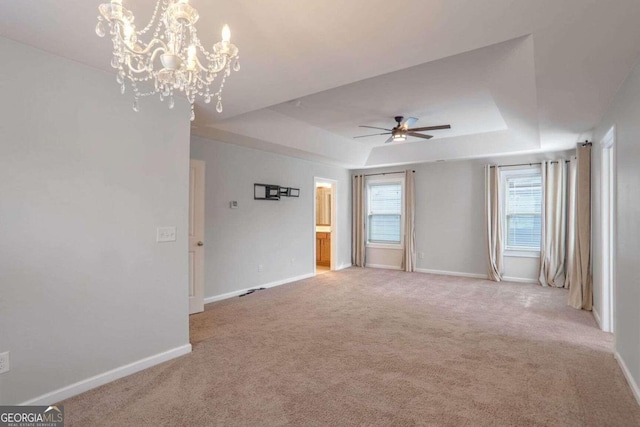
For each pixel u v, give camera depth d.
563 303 4.67
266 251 5.73
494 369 2.69
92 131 2.44
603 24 1.83
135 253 2.68
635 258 2.36
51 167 2.23
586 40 2.01
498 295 5.13
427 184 7.10
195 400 2.25
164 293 2.88
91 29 1.95
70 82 2.33
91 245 2.42
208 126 4.11
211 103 3.20
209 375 2.60
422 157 6.53
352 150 6.51
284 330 3.61
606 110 3.34
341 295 5.18
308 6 1.74
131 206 2.65
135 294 2.68
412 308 4.45
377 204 7.82
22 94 2.11
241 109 3.38
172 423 2.00
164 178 2.89
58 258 2.26
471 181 6.62
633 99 2.40
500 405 2.18
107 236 2.51
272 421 2.02
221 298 4.96
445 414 2.08
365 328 3.67
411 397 2.28
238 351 3.06
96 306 2.45
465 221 6.69
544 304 4.62
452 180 6.82
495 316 4.08
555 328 3.65
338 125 5.15
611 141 3.30
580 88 2.78
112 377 2.51
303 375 2.60
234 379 2.54
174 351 2.93
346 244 7.85
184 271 3.04
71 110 2.33
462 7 1.72
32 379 2.14
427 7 1.72
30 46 2.14
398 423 1.99
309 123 5.04
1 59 2.03
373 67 2.45
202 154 4.72
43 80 2.20
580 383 2.46
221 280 4.97
